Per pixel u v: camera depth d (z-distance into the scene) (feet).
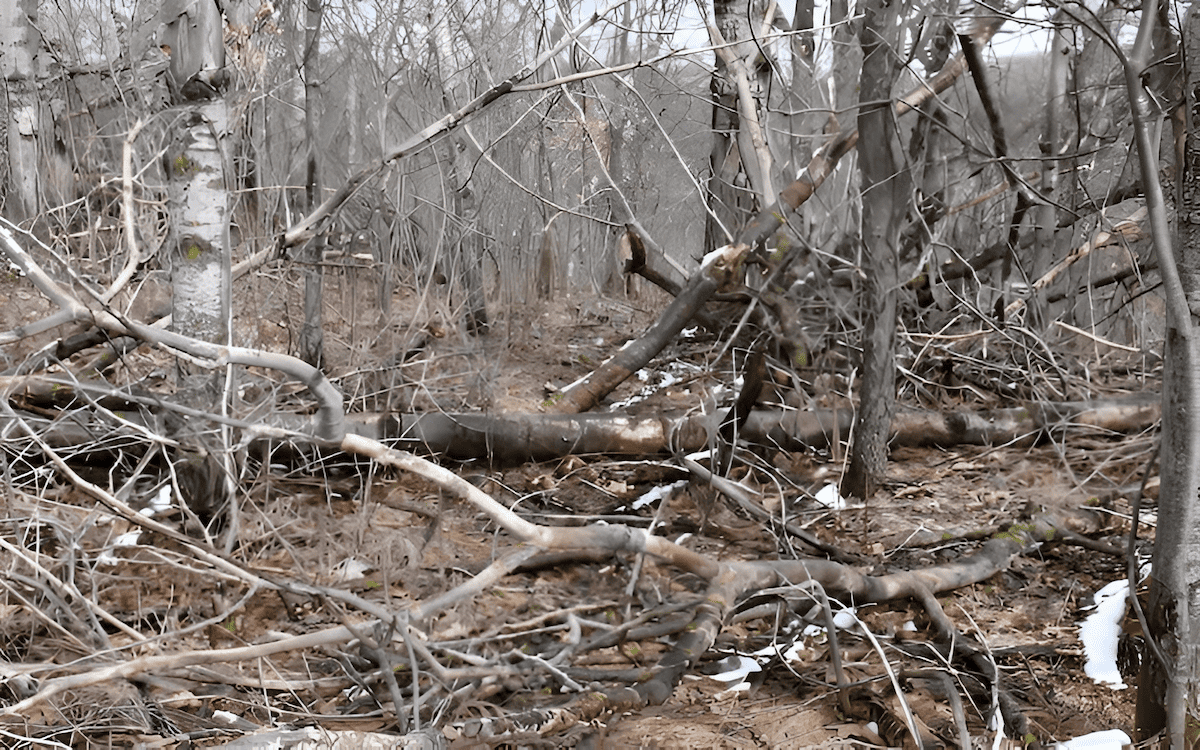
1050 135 22.39
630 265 23.50
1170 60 10.55
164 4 14.19
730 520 17.62
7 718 10.07
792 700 11.47
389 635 10.34
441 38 22.59
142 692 10.58
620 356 21.11
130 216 13.42
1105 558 16.15
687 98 25.29
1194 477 8.30
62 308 11.49
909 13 17.49
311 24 21.84
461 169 26.04
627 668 12.04
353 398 19.27
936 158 23.41
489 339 27.45
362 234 25.72
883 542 16.67
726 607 12.49
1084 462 19.30
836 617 13.44
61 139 34.32
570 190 30.45
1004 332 22.93
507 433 19.16
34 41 35.37
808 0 23.03
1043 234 24.41
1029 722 10.63
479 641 11.39
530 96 24.58
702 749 10.18
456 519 16.80
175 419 14.42
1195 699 8.44
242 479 14.35
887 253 18.28
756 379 19.08
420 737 9.21
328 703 11.16
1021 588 15.02
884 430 18.70
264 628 12.63
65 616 12.26
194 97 14.40
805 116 22.89
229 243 15.01
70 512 14.60
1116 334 26.25
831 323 21.33
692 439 19.56
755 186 21.66
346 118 22.76
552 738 10.14
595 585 14.30
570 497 18.40
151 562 12.36
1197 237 8.13
